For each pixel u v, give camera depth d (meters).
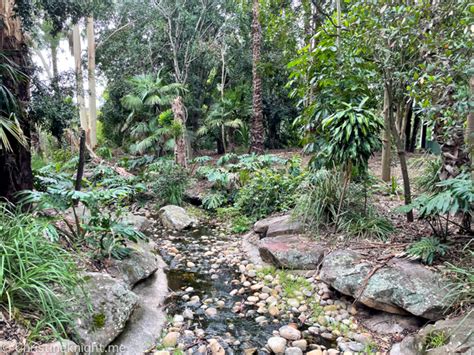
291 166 5.24
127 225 2.69
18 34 2.97
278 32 7.62
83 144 3.29
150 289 2.62
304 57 3.17
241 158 6.46
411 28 2.40
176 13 10.29
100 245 2.60
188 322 2.25
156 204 5.65
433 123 2.43
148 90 8.83
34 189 3.20
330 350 1.92
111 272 2.45
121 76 10.90
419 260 2.29
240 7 9.55
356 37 2.87
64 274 1.73
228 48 10.30
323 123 2.82
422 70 2.29
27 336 1.43
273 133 10.38
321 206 3.29
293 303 2.46
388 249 2.56
